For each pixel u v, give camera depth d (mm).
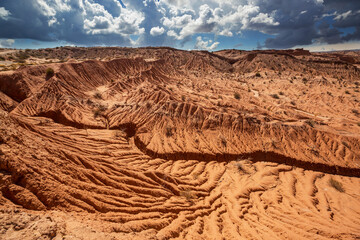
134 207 21609
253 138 50562
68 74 67188
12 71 54344
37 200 15047
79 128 48250
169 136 48938
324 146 49312
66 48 152500
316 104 94188
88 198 18609
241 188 34938
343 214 31172
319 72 155750
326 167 45312
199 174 38969
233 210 28953
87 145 38875
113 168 26531
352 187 39469
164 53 187375
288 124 54531
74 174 20750
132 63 111500
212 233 23047
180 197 28469
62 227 12016
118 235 15250
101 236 12641
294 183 38969
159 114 53812
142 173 29656
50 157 20031
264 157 47438
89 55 153750
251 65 185625
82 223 14547
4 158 15344
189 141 48062
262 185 36906
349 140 50312
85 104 57062
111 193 21656
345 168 44812
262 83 135250
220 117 53844
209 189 34000
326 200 34469
